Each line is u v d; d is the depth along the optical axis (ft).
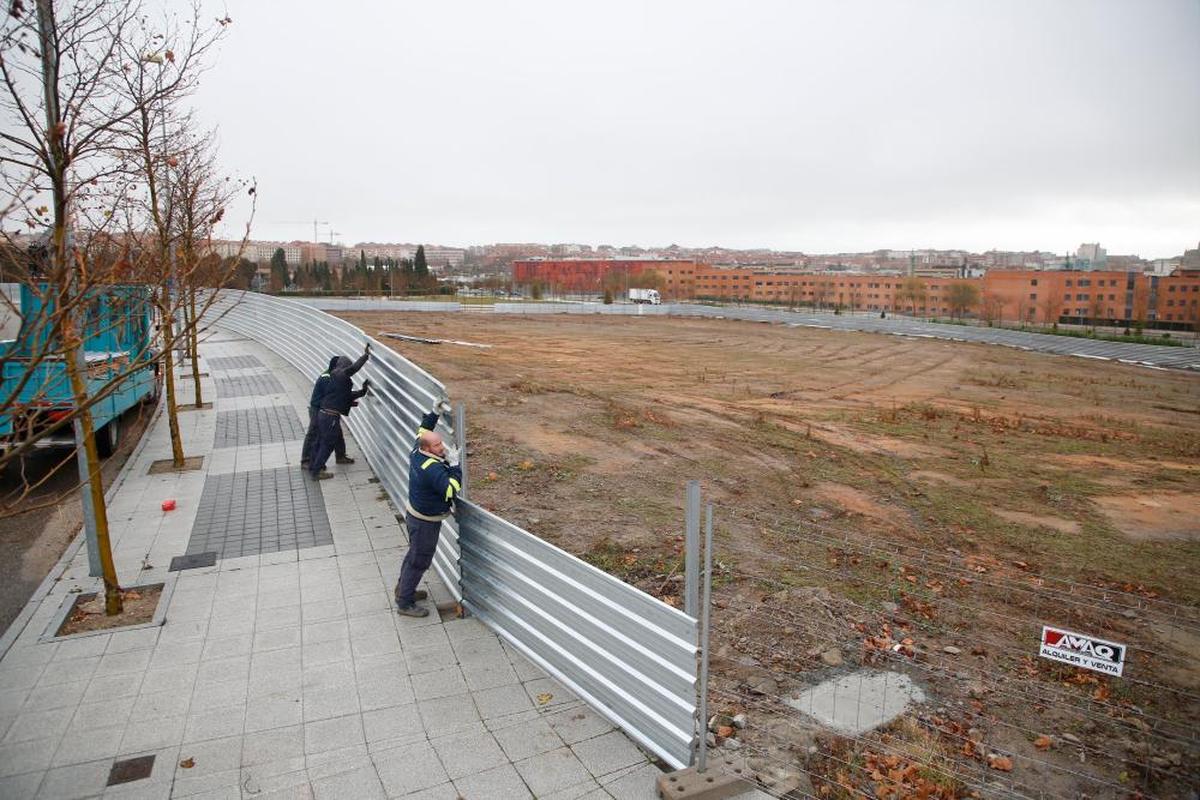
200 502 31.45
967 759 16.44
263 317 91.91
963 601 24.84
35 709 16.81
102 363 21.20
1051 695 19.15
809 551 28.60
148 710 16.85
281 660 19.04
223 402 53.47
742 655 20.31
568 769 14.94
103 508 20.97
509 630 19.65
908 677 19.63
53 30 18.60
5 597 23.47
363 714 16.76
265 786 14.39
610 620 15.94
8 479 36.01
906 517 35.27
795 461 45.32
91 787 14.32
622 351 114.42
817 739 16.70
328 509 30.55
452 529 22.26
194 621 21.08
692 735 14.21
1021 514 37.01
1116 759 16.72
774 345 138.51
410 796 14.15
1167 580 28.86
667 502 34.04
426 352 92.79
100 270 18.20
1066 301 362.33
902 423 61.57
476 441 43.68
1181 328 305.53
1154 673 20.80
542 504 32.58
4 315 33.45
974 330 179.42
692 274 489.26
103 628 20.54
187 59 26.96
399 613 21.50
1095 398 88.94
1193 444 59.26
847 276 463.83
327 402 34.63
